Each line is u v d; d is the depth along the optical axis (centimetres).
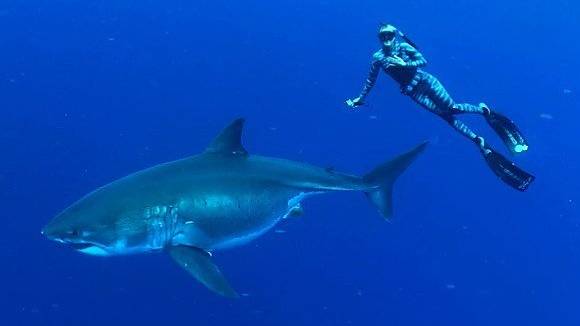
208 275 668
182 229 709
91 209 685
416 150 858
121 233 682
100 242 679
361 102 851
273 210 769
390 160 859
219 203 726
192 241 716
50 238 681
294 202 792
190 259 687
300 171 802
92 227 675
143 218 689
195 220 713
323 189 806
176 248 702
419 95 840
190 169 737
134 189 703
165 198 702
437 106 840
